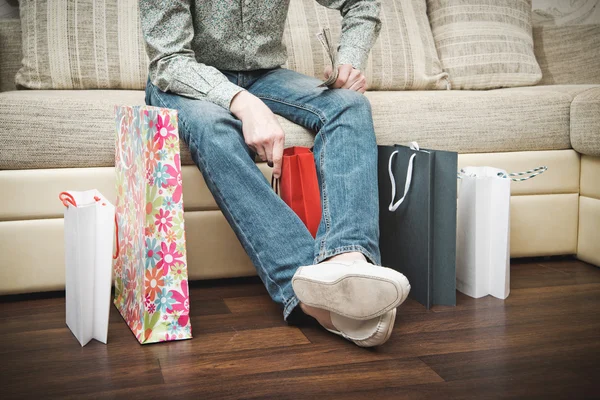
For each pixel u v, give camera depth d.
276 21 1.51
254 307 1.35
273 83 1.50
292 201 1.29
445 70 2.22
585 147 1.63
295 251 1.19
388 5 2.20
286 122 1.47
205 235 1.50
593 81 2.38
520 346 1.10
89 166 1.44
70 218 1.14
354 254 1.16
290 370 1.00
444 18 2.26
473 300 1.39
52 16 1.88
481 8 2.25
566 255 1.81
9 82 2.01
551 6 2.61
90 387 0.95
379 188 1.50
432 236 1.33
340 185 1.23
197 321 1.26
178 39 1.34
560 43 2.41
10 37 2.01
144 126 1.08
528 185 1.68
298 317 1.22
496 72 2.20
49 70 1.85
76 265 1.12
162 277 1.13
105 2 1.93
